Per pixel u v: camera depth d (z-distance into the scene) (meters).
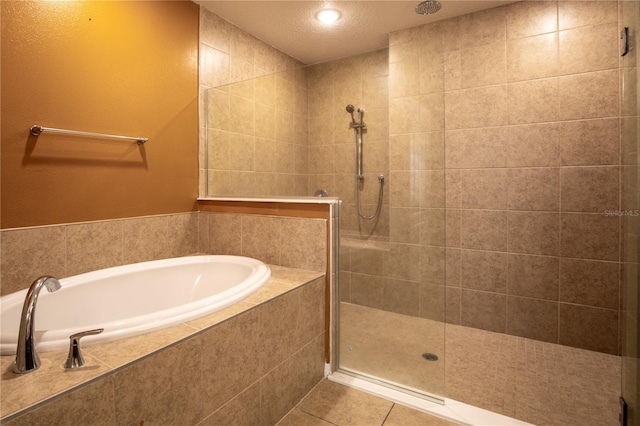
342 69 2.05
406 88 1.88
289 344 1.59
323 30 2.67
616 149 2.06
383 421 1.51
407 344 1.78
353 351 1.91
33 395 0.79
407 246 1.84
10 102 1.46
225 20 2.51
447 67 2.54
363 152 1.99
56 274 1.62
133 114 1.94
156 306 1.86
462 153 2.52
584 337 2.18
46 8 1.56
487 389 1.74
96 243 1.79
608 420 1.50
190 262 2.02
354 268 1.93
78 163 1.70
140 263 1.90
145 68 2.00
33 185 1.54
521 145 2.32
